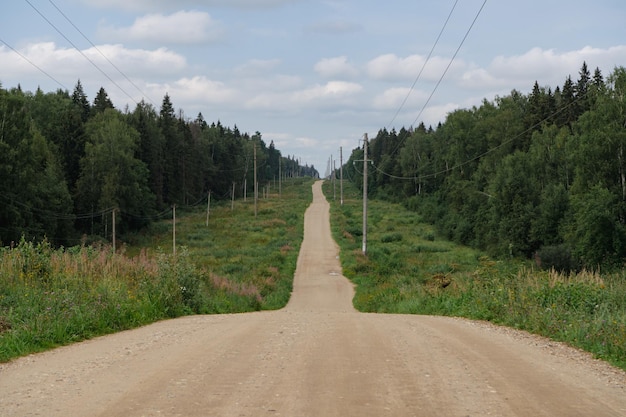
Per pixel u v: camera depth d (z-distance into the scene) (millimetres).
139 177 77938
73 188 73250
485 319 15969
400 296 26688
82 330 11820
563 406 6094
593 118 47188
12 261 16375
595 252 42562
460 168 83562
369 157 151000
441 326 13844
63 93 106875
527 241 57062
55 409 5930
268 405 5996
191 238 71562
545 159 63156
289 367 8016
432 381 7184
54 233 57062
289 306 32500
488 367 8195
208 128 143500
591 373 8141
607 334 10492
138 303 15688
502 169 62812
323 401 6152
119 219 69750
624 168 45344
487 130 81562
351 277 45844
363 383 7023
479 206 70938
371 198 131875
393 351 9461
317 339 10867
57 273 16719
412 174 111000
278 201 125875
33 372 8016
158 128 102625
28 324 10961
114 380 7289
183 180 109312
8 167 49062
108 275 17984
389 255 58062
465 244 70688
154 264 20984
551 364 8711
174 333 12078
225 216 95875
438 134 99500
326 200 129000
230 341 10570
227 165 140000
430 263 52094
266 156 176500
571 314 13172
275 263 50344
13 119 52969
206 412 5730
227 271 44156
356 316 17391
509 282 17844
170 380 7203
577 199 45688
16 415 5715
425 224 88688
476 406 6016
